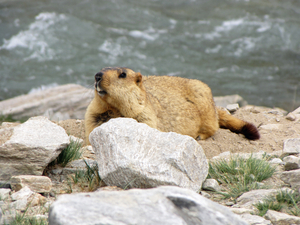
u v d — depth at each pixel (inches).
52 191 251.6
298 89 895.7
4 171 250.4
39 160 254.8
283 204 236.5
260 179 275.1
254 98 857.5
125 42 1143.6
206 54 1088.2
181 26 1266.0
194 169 253.8
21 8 1306.6
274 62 1035.9
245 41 1156.5
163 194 175.8
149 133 260.2
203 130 460.4
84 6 1358.3
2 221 199.3
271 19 1283.2
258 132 419.5
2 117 631.8
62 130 286.0
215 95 876.0
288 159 304.0
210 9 1395.2
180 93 443.8
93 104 384.5
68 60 1032.2
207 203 175.8
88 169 271.3
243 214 223.8
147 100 386.3
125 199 170.7
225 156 336.5
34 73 962.1
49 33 1159.0
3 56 1034.7
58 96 718.5
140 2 1433.3
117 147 247.4
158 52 1092.5
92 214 158.2
